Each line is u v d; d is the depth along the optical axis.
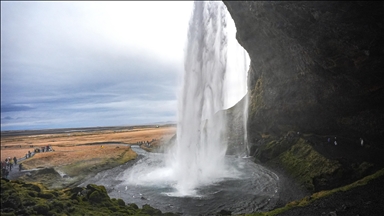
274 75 49.09
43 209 17.62
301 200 22.70
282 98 47.06
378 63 28.70
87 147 75.75
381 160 29.14
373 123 32.66
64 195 22.14
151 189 31.59
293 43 36.84
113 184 35.84
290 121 45.88
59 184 37.59
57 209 18.31
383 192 19.50
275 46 42.81
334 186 28.08
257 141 52.97
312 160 34.72
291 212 19.23
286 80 45.72
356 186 22.14
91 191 23.14
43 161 51.66
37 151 65.81
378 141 32.03
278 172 37.50
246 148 53.84
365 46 27.86
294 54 39.28
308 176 31.80
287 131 47.28
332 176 29.45
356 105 34.34
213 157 47.66
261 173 37.34
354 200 19.09
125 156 59.81
